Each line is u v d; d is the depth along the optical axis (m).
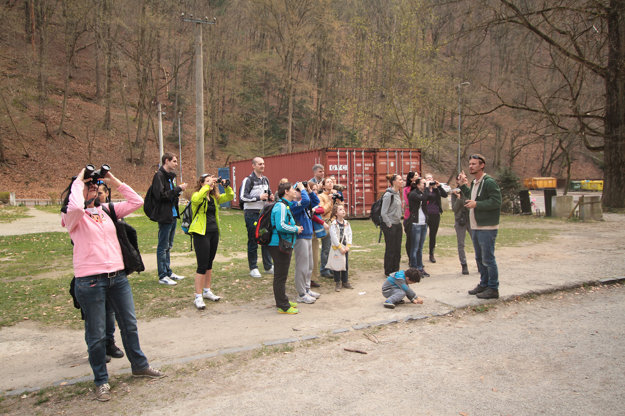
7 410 3.35
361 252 10.39
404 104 28.30
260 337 4.80
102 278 3.58
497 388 3.56
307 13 34.94
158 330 5.07
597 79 22.45
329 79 43.12
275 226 5.55
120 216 3.88
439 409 3.23
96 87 41.75
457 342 4.61
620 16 17.70
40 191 29.25
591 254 9.47
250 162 24.11
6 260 9.45
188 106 47.69
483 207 5.84
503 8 18.83
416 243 7.67
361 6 34.59
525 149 57.38
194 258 9.74
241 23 41.00
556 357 4.15
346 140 42.88
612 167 21.23
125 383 3.78
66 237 12.90
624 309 5.65
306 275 6.23
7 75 32.97
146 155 38.00
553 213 18.70
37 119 35.41
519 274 7.48
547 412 3.16
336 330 4.95
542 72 20.28
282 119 50.69
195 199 5.78
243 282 7.38
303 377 3.83
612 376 3.71
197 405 3.38
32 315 5.65
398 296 5.80
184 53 39.91
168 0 34.78
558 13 17.20
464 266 7.79
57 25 35.94
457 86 26.77
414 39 26.97
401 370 3.94
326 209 7.74
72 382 3.77
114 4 33.34
